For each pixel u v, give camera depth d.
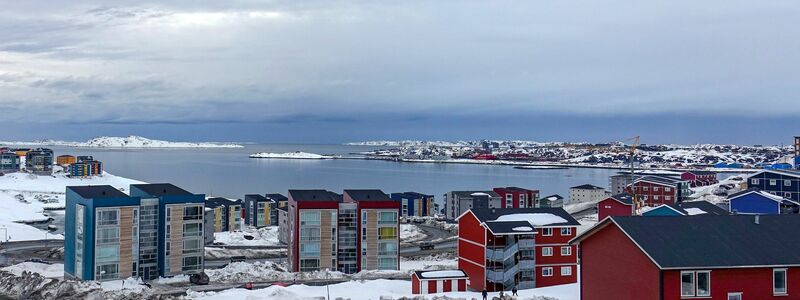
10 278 96.62
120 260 99.62
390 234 114.31
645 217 53.41
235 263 111.25
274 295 76.25
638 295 50.19
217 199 194.62
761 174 179.25
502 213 91.31
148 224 102.31
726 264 47.44
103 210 98.19
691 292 47.72
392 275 105.88
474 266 89.38
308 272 108.88
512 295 73.06
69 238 104.12
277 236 167.88
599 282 56.06
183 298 80.88
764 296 48.50
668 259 47.50
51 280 92.75
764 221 53.44
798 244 50.22
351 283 92.06
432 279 85.44
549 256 88.25
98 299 82.88
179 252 104.19
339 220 113.06
